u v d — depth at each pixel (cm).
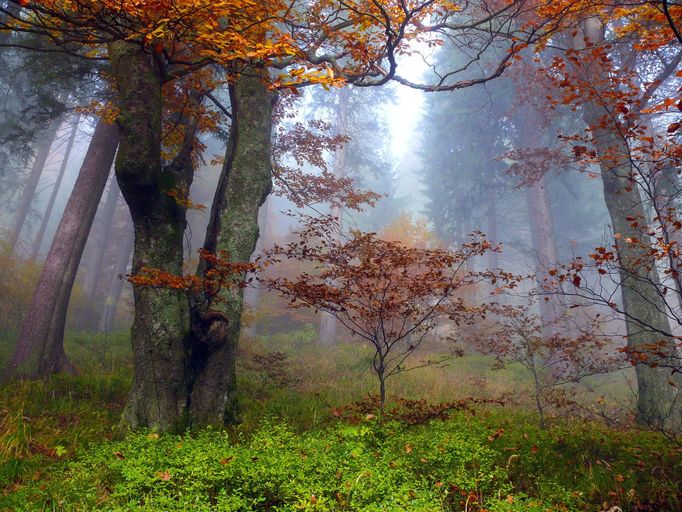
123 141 604
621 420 816
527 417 794
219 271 575
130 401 607
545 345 775
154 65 633
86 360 1036
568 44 1040
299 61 534
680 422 768
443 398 1033
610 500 425
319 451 426
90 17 480
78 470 434
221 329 650
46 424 610
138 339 623
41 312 891
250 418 689
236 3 455
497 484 432
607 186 916
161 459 414
